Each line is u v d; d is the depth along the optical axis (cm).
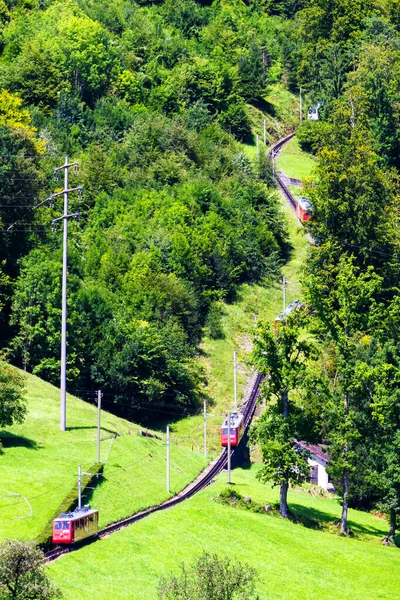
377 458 17388
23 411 16362
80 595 12362
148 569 13550
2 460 15762
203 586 10800
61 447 16962
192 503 16112
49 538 13462
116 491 15962
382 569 14912
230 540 14988
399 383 17612
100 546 13875
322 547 15400
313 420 17000
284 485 16650
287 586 13950
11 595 10288
